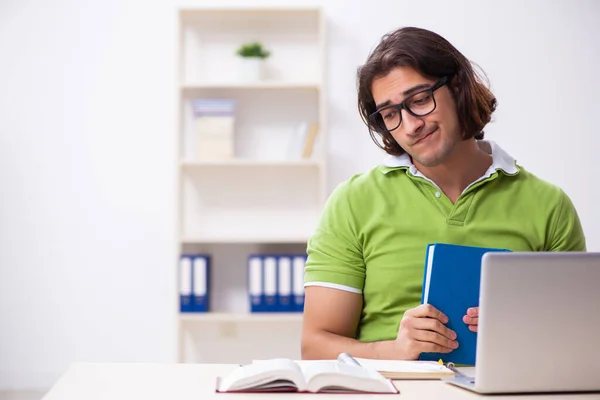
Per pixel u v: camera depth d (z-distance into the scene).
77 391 1.35
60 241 4.27
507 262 1.31
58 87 4.27
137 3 4.30
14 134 4.26
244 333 4.27
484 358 1.32
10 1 4.26
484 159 1.97
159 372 1.51
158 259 4.29
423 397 1.32
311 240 2.02
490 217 1.91
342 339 1.86
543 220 1.93
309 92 4.29
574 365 1.34
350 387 1.35
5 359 4.23
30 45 4.26
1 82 4.26
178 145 4.05
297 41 4.29
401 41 1.82
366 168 4.26
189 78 4.28
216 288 4.28
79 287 4.27
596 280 1.33
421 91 1.79
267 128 4.29
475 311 1.67
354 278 1.94
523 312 1.32
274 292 4.03
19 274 4.25
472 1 4.25
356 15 4.27
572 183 4.24
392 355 1.71
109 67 4.29
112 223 4.28
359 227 1.96
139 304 4.28
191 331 4.27
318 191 4.30
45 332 4.25
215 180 4.30
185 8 4.09
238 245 4.30
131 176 4.29
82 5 4.28
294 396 1.31
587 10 4.24
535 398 1.33
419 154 1.83
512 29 4.25
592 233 4.24
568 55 4.24
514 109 4.25
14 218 4.25
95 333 4.27
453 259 1.69
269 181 4.30
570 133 4.24
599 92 4.23
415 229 1.92
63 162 4.27
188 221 4.30
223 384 1.38
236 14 4.21
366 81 1.88
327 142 4.27
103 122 4.29
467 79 1.82
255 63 4.12
